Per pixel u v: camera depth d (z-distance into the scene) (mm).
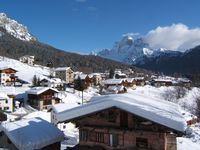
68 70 148500
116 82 137000
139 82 166500
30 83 120938
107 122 23281
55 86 114062
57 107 58312
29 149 29844
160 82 164750
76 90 115375
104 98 23812
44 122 35250
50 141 31891
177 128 18828
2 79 110062
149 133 21734
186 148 39688
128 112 20844
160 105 23312
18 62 172000
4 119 60938
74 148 26172
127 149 22453
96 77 157375
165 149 21562
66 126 57938
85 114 21797
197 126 62125
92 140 24016
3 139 33031
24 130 31906
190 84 146125
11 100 75188
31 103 84062
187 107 88500
